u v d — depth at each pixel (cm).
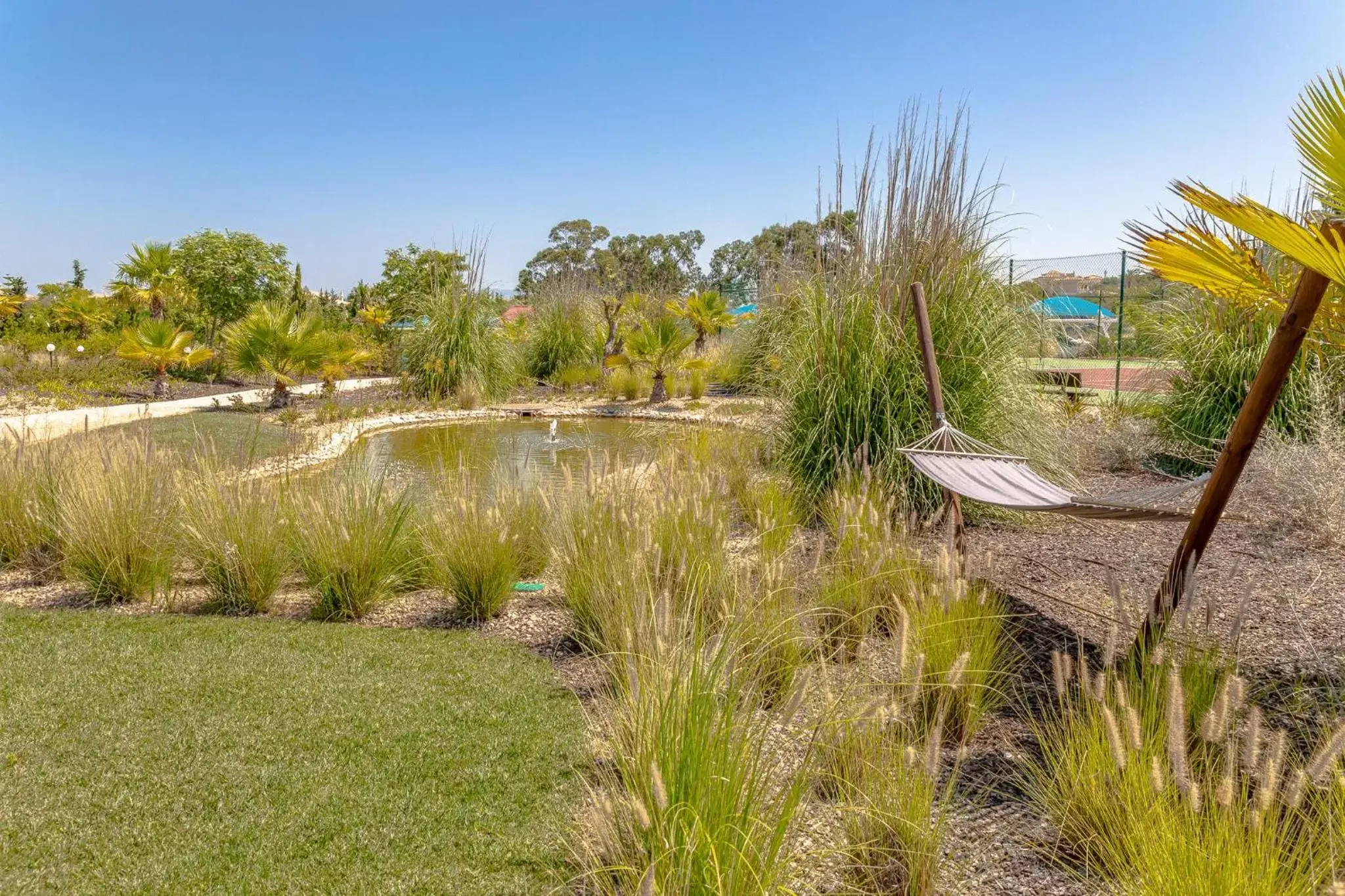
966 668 268
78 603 422
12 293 3028
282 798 232
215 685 309
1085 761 220
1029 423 626
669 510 414
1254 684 294
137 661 333
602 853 204
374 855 207
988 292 626
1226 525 545
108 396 1432
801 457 605
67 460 528
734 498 611
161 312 2045
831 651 328
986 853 212
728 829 179
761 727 223
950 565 294
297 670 327
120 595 425
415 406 1360
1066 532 546
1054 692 300
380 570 417
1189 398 748
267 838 213
